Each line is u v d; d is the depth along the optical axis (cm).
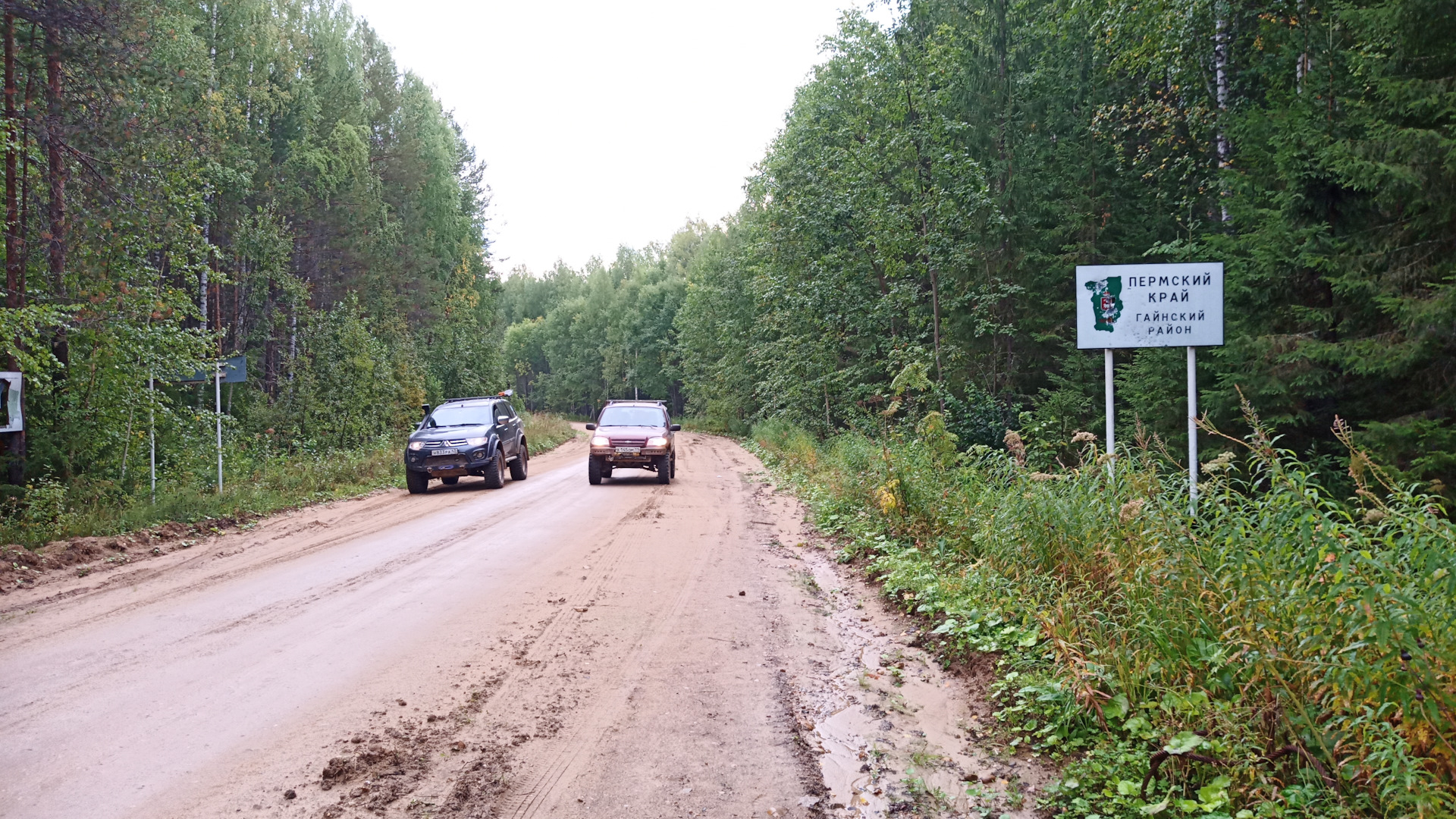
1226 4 1538
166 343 1491
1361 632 343
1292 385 1110
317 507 1519
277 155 3294
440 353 4291
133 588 822
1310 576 412
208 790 375
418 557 967
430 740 435
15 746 425
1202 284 834
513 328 12625
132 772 394
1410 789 303
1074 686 450
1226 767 365
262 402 2627
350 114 3697
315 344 2769
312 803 363
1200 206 1838
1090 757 407
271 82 3203
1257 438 542
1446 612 348
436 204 4716
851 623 691
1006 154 2162
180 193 1681
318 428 2562
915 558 873
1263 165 1231
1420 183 948
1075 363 1842
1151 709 429
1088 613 527
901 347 2139
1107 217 1978
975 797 379
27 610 730
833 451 2100
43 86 1513
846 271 2320
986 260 2078
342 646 605
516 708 482
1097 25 1792
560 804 365
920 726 465
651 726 456
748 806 366
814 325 2583
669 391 8638
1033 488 743
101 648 606
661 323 8375
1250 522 511
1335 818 323
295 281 2883
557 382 11112
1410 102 980
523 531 1162
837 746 436
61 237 1462
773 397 3384
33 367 1212
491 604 733
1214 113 1655
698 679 536
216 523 1266
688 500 1543
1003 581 675
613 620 680
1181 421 1325
